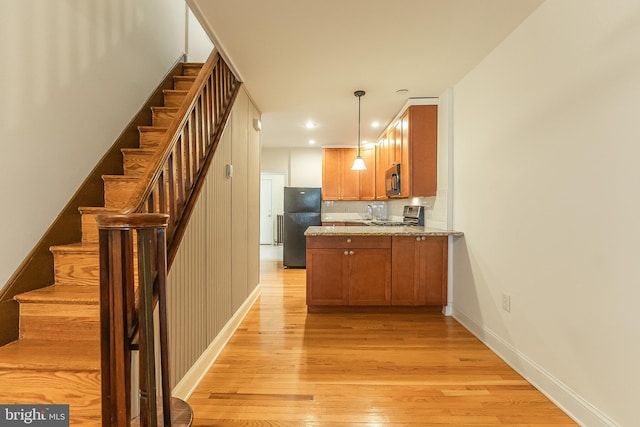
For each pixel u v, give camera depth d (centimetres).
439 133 328
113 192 211
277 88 305
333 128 468
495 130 229
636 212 128
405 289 317
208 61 229
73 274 171
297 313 322
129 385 98
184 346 177
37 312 150
